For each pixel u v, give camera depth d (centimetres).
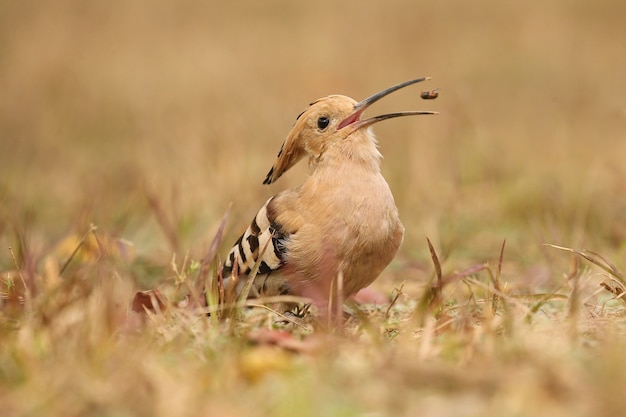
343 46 2402
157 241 1193
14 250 1097
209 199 1355
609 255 1076
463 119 1672
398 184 1460
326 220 810
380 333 718
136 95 2253
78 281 832
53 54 2472
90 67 2462
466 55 2369
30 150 1872
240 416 529
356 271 825
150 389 559
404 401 545
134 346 650
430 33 2536
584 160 1542
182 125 1905
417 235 1262
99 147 1942
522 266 1102
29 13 2777
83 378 573
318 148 866
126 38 2694
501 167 1516
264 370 596
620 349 595
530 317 716
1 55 2445
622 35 2550
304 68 2261
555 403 534
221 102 2150
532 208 1321
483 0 2811
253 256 834
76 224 1115
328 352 630
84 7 2866
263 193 1353
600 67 2261
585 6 2830
